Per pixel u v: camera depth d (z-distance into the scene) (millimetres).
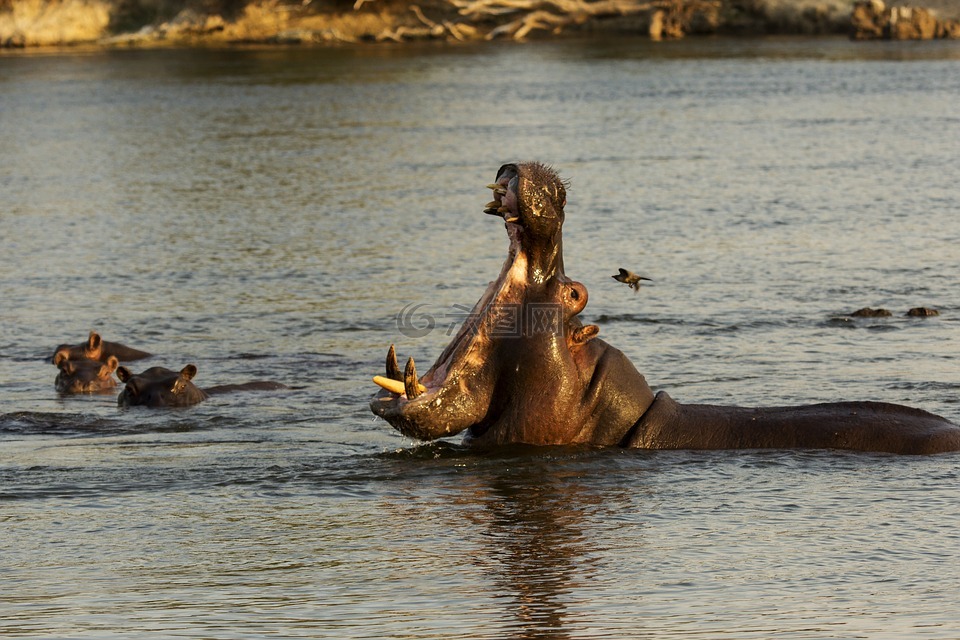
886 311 63219
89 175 127250
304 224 96562
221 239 91188
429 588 27578
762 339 58406
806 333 59594
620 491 35062
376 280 75688
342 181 119000
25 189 118250
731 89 199000
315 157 137000
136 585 28016
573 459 37812
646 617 25469
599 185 112312
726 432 39281
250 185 118188
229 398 50000
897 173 114188
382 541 31156
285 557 29953
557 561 29391
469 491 35438
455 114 176125
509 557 29734
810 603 26234
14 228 97188
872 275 74000
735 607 26047
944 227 88625
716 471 36750
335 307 68688
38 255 86250
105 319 67250
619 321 62969
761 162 124062
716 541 30734
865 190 105625
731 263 78500
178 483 37094
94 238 92500
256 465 39156
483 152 137125
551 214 36719
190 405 49000
